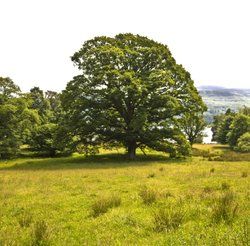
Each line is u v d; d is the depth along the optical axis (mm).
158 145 41656
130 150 43500
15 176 23703
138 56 42812
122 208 10391
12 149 48000
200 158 42062
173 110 42031
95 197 13039
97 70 40562
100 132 42719
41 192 15320
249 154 43875
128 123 43531
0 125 49844
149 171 23672
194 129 69625
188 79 44562
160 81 40125
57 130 42375
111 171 24688
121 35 45562
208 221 7695
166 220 7715
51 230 7410
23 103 50625
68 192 14781
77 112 41281
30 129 52875
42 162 41500
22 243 6879
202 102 42938
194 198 10852
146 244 6367
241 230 6086
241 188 13359
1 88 52500
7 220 9828
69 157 49531
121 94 38312
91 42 44812
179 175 19828
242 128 65812
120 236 7309
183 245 5695
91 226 8469
